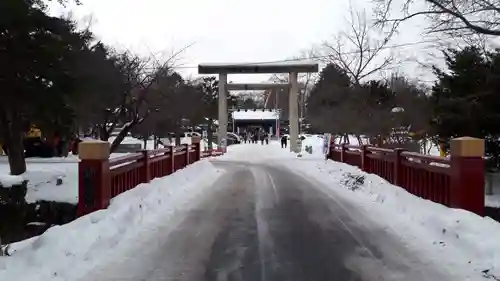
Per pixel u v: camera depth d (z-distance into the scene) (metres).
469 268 6.18
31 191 16.53
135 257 6.88
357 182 14.84
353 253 7.13
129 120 24.52
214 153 35.28
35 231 14.01
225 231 8.66
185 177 15.99
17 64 14.74
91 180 9.07
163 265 6.52
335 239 8.02
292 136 39.28
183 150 20.20
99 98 19.66
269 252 7.23
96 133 29.70
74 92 16.59
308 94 62.72
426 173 10.73
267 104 98.19
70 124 17.84
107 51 23.23
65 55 16.16
